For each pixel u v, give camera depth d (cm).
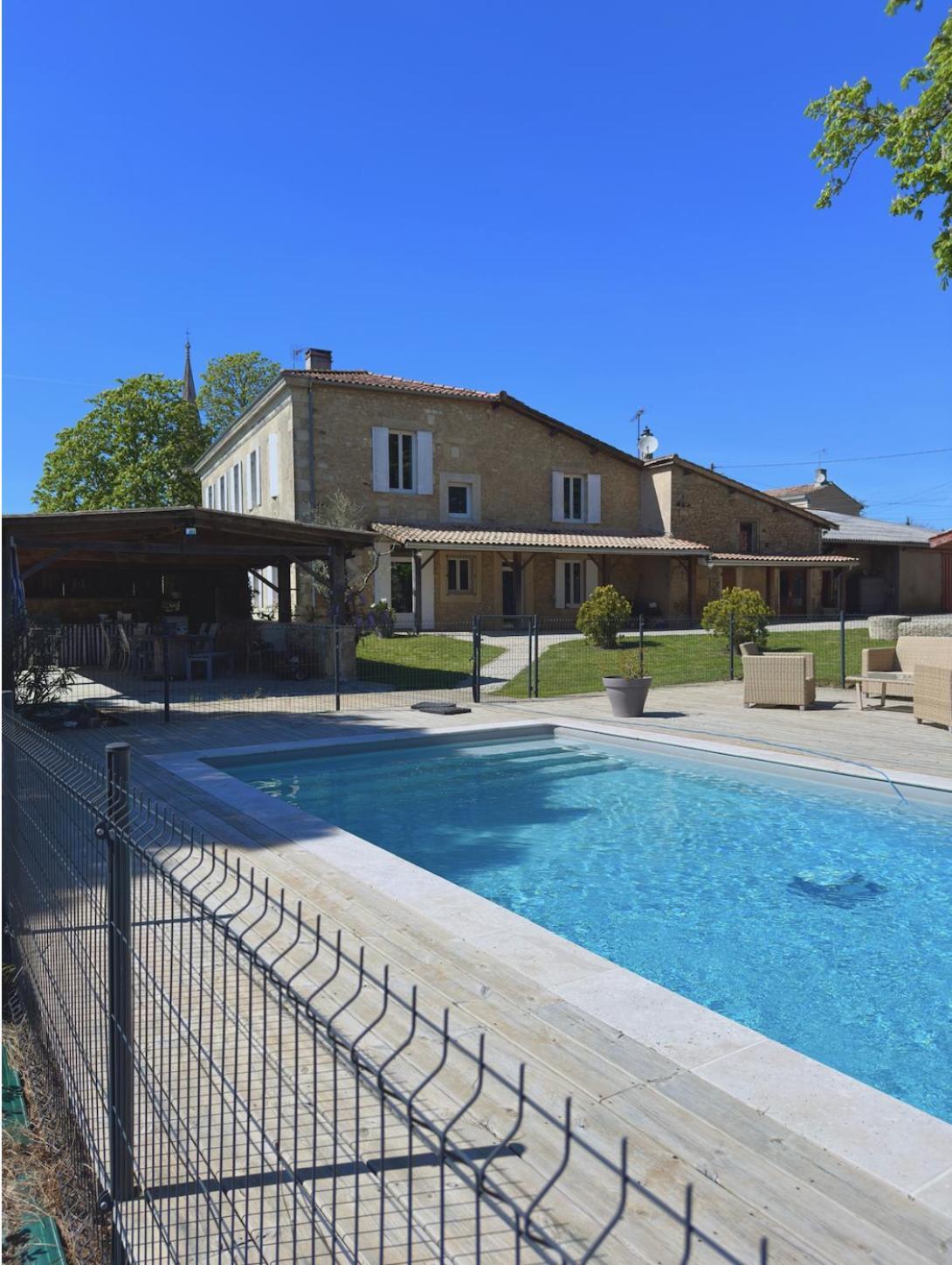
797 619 2948
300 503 2389
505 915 462
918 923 545
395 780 947
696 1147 250
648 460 2969
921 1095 352
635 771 984
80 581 2331
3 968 434
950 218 1248
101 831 261
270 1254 209
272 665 1830
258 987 359
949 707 1070
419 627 2519
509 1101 276
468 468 2661
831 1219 217
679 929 539
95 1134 270
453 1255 204
